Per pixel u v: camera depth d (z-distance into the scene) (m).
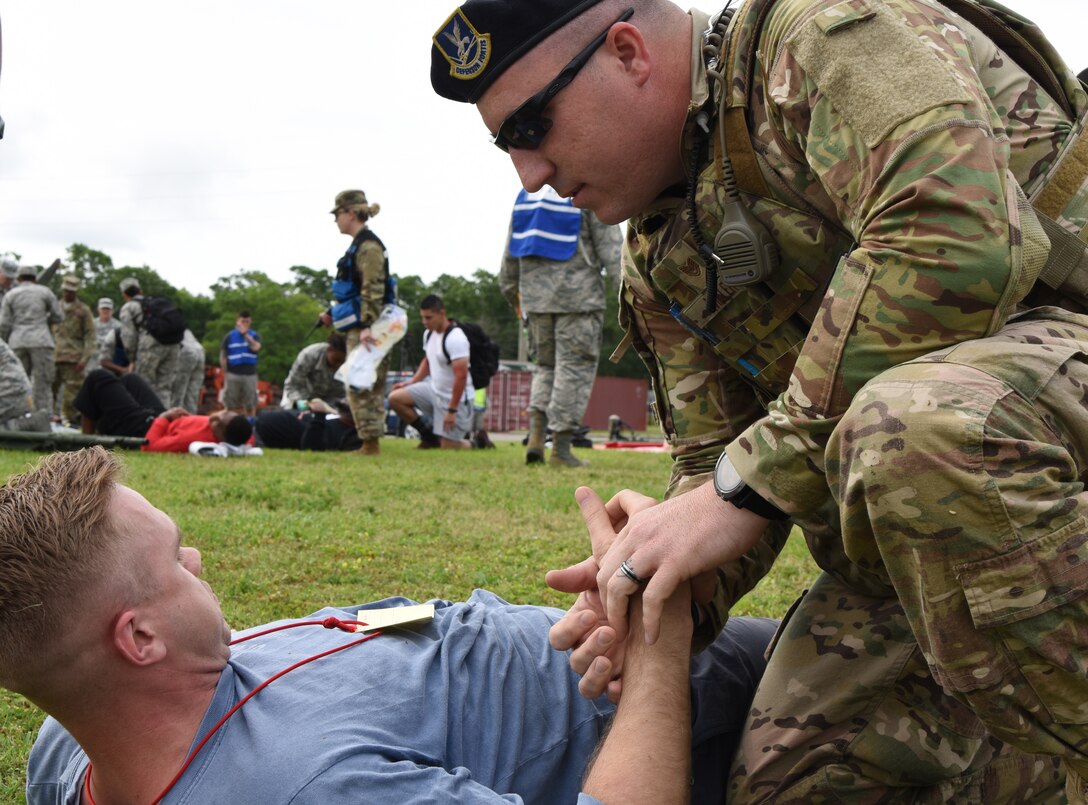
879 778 1.83
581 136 1.94
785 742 1.88
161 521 1.69
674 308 2.14
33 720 2.48
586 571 2.06
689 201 1.96
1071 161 1.75
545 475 7.27
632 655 1.89
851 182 1.68
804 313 1.98
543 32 1.90
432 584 3.69
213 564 3.87
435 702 1.77
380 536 4.51
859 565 1.74
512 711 1.86
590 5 1.91
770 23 1.83
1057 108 1.80
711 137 1.92
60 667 1.57
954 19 1.75
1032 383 1.55
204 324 97.50
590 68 1.91
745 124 1.86
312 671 1.75
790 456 1.69
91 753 1.66
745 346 2.09
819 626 1.96
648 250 2.13
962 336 1.59
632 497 2.15
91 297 95.62
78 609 1.56
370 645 1.84
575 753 1.92
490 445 12.02
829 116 1.69
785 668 1.95
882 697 1.85
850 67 1.66
